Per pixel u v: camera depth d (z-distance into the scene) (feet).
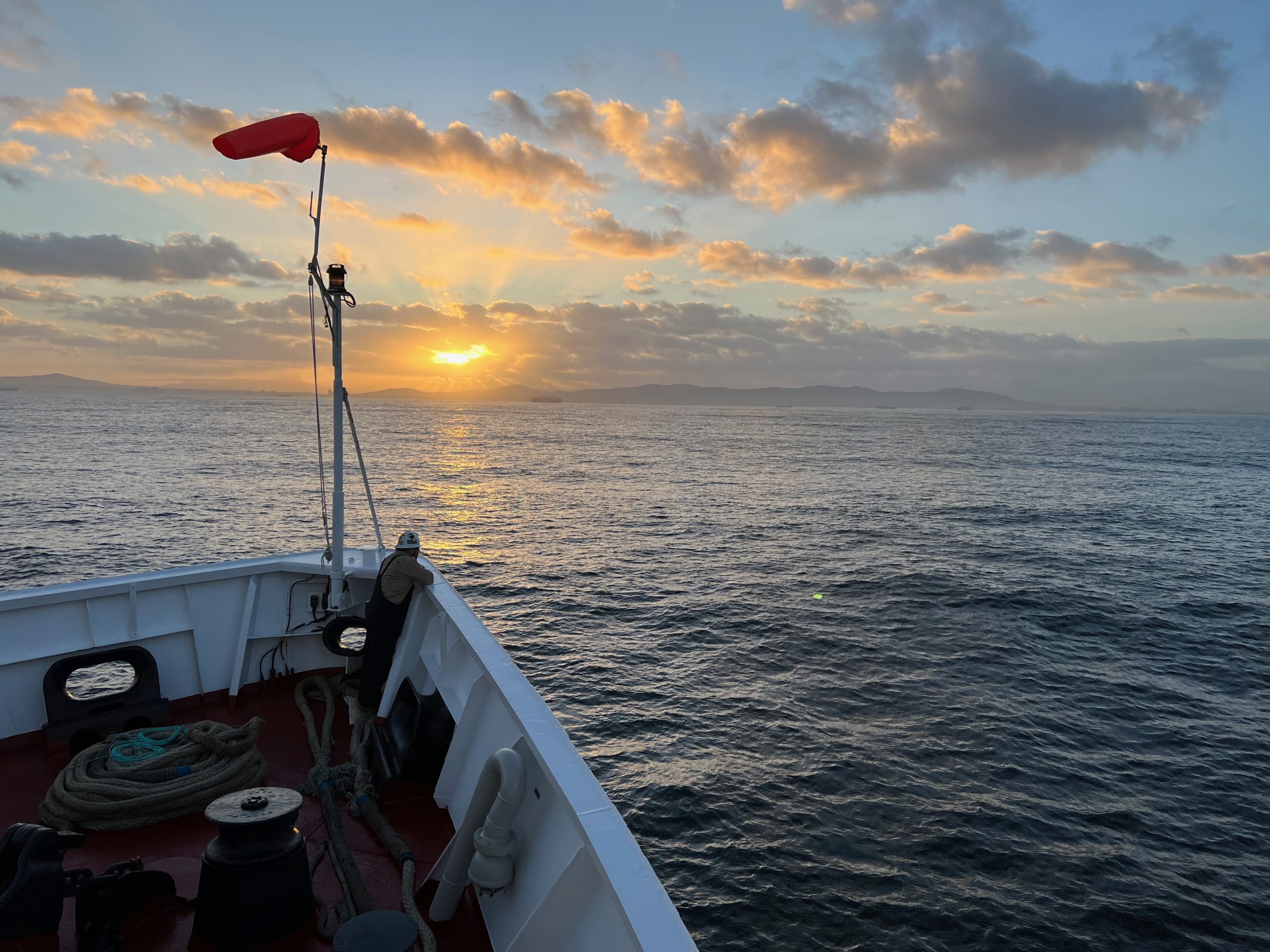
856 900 36.24
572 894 8.09
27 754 15.65
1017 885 37.47
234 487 196.65
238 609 18.95
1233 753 51.98
